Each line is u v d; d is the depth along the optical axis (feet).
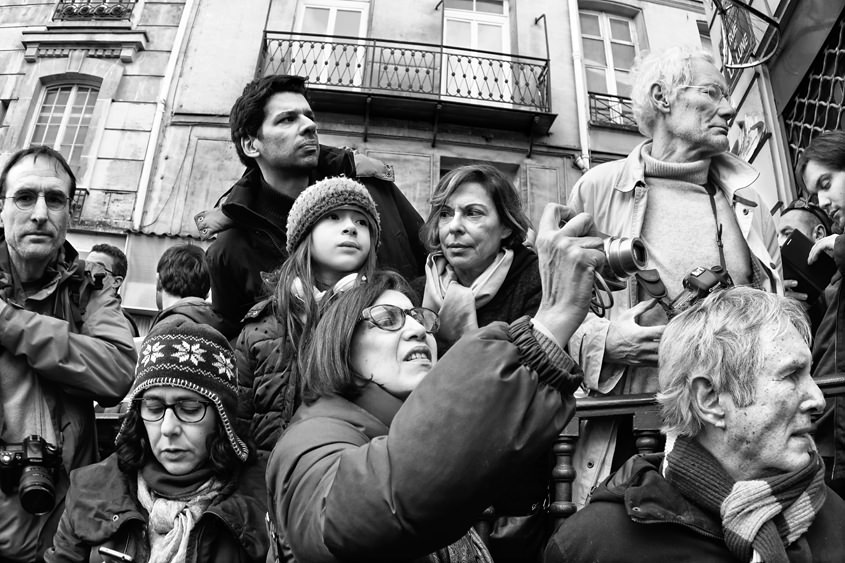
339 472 3.89
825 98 14.58
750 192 9.24
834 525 5.40
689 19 43.55
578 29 41.93
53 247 9.20
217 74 38.55
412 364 5.28
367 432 4.79
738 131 17.98
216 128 37.35
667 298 7.34
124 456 7.39
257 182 10.14
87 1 39.81
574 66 41.34
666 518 5.31
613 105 41.22
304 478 4.21
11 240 9.11
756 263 8.48
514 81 40.78
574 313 4.12
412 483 3.56
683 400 5.59
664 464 5.76
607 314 8.48
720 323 5.56
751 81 17.17
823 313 9.55
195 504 7.01
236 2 40.29
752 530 5.02
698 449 5.54
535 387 3.78
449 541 3.74
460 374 3.75
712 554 5.20
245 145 10.02
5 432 8.38
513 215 8.32
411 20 41.16
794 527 5.12
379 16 40.96
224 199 10.27
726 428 5.39
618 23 43.42
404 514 3.59
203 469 7.23
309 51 40.04
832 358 8.16
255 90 9.98
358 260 7.25
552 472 7.25
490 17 42.34
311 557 3.97
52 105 38.32
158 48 38.93
